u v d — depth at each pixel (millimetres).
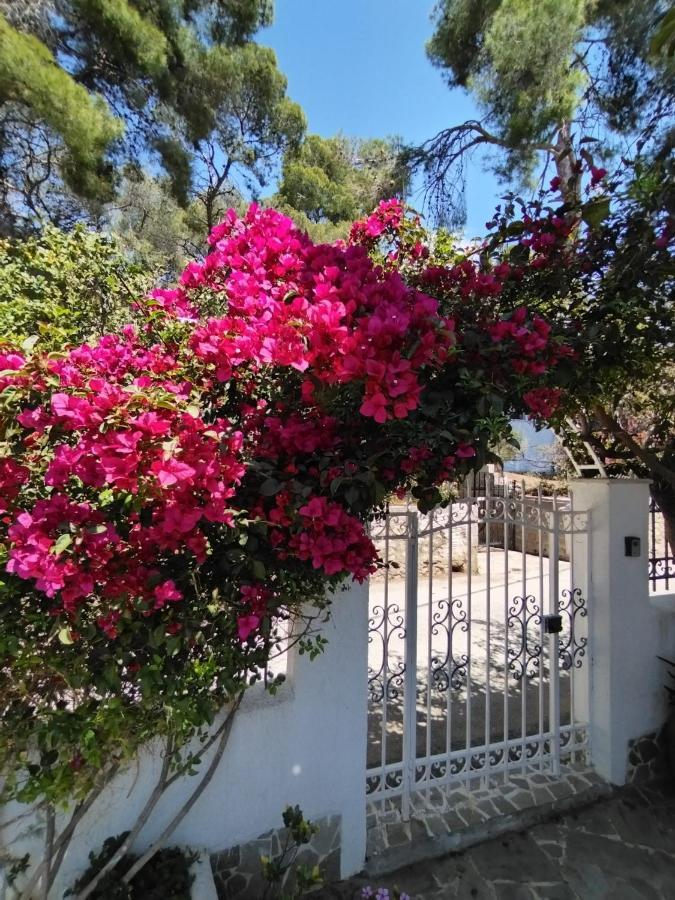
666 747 3375
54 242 2596
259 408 1786
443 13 5340
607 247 2430
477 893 2438
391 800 2932
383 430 1704
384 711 2723
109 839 2041
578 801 3039
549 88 4465
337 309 1394
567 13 4230
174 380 1784
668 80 3926
